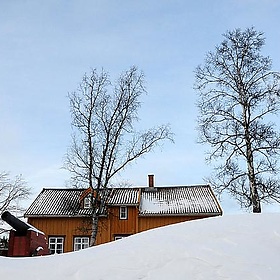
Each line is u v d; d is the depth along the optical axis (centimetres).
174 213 2620
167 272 462
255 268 459
